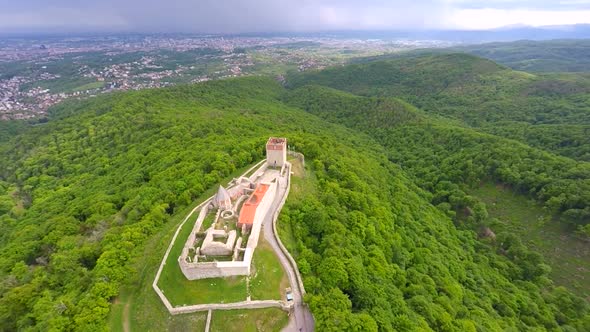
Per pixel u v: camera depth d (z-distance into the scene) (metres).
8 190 163.50
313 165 121.25
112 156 167.75
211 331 57.25
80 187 142.50
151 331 58.56
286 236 77.19
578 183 135.25
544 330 90.00
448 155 189.62
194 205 92.75
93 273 71.00
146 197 99.62
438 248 108.94
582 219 125.50
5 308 70.00
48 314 61.31
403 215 118.50
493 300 96.06
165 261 69.50
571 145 190.38
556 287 112.44
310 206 90.38
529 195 145.75
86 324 57.72
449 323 72.31
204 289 62.75
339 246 77.38
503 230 137.00
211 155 117.38
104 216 102.44
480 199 154.50
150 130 178.88
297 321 59.12
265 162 111.75
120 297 65.44
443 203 152.12
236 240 70.12
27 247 94.69
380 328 59.97
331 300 59.78
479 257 119.88
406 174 177.38
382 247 89.00
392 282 79.94
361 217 95.12
